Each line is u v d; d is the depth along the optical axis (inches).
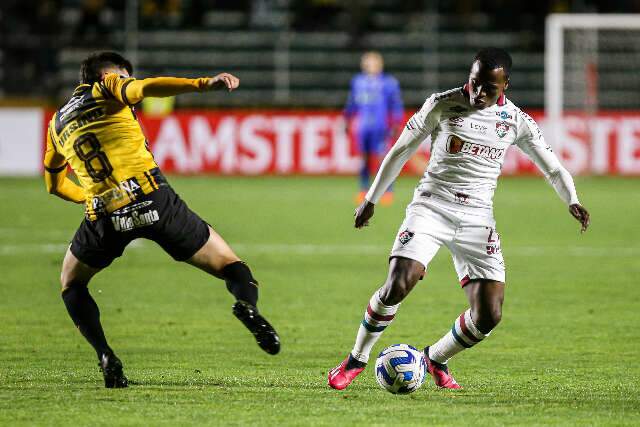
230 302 1396.4
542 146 850.1
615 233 2226.9
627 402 827.4
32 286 1503.4
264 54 4005.9
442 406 807.1
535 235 2193.7
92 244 840.3
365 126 2847.0
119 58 861.8
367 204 852.0
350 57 4020.7
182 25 4040.4
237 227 2266.2
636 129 3555.6
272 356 1045.2
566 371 970.7
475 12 4148.6
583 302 1403.8
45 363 988.6
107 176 820.6
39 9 3971.5
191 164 3533.5
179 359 1023.6
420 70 4035.4
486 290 836.0
